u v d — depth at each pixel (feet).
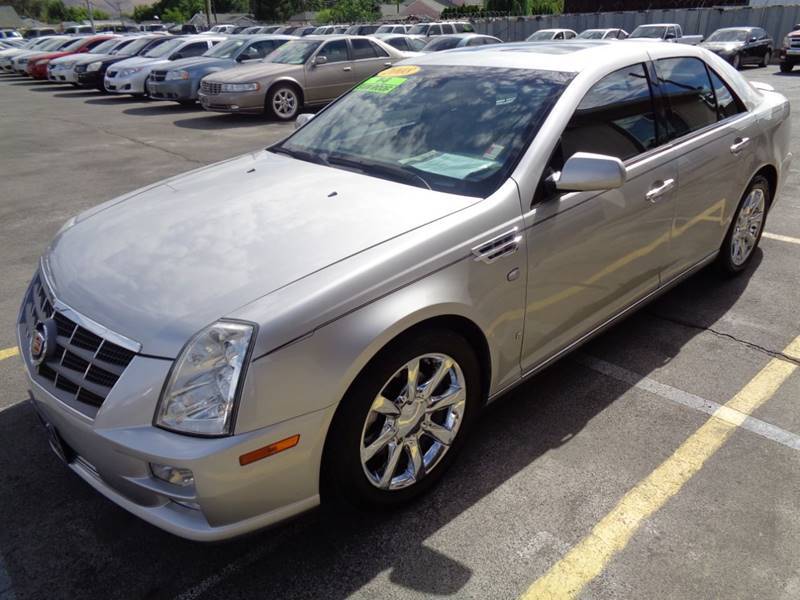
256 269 7.39
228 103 41.11
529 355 9.58
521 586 7.41
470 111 10.25
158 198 9.89
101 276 7.74
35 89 68.28
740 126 13.19
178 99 48.01
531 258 8.89
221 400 6.50
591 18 95.40
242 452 6.52
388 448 8.06
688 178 11.68
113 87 54.80
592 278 10.11
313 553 7.89
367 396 7.34
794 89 49.52
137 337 6.81
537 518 8.35
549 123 9.43
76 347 7.27
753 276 15.38
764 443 9.68
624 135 10.55
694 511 8.39
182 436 6.47
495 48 12.19
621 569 7.58
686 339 12.69
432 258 7.79
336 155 10.71
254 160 11.42
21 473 9.35
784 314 13.56
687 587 7.32
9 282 16.53
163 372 6.57
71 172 28.81
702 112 12.47
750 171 13.67
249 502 6.78
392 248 7.63
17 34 191.01
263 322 6.67
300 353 6.77
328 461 7.42
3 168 29.78
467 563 7.72
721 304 14.07
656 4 108.88
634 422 10.23
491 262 8.36
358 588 7.41
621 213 10.23
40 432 10.27
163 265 7.70
